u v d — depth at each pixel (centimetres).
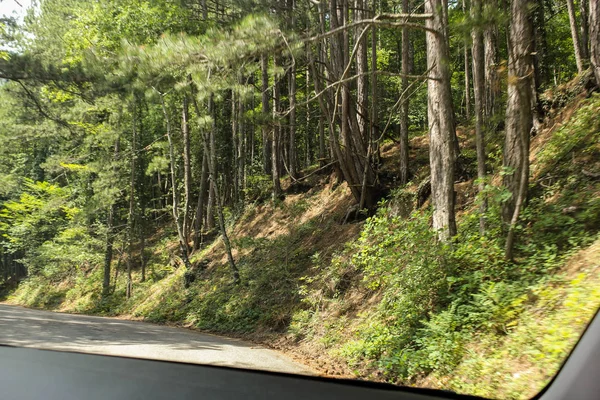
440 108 1008
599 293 543
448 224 1002
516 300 694
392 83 2691
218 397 190
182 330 1612
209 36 994
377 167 1902
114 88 1678
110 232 3016
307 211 2177
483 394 510
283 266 1764
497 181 1312
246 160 3253
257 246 2158
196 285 2217
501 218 937
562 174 1048
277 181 2498
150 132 3544
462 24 794
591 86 1309
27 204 3547
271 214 2431
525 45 869
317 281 1503
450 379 627
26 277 4847
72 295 3381
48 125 2188
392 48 3281
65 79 1716
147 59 1031
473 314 735
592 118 1145
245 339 1413
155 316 2111
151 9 2066
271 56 1070
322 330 1209
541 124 1441
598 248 709
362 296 1232
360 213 1750
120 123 2736
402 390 212
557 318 572
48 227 3666
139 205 3222
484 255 873
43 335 979
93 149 3147
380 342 893
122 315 2509
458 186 1453
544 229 872
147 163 3291
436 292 888
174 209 2512
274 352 1108
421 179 1664
